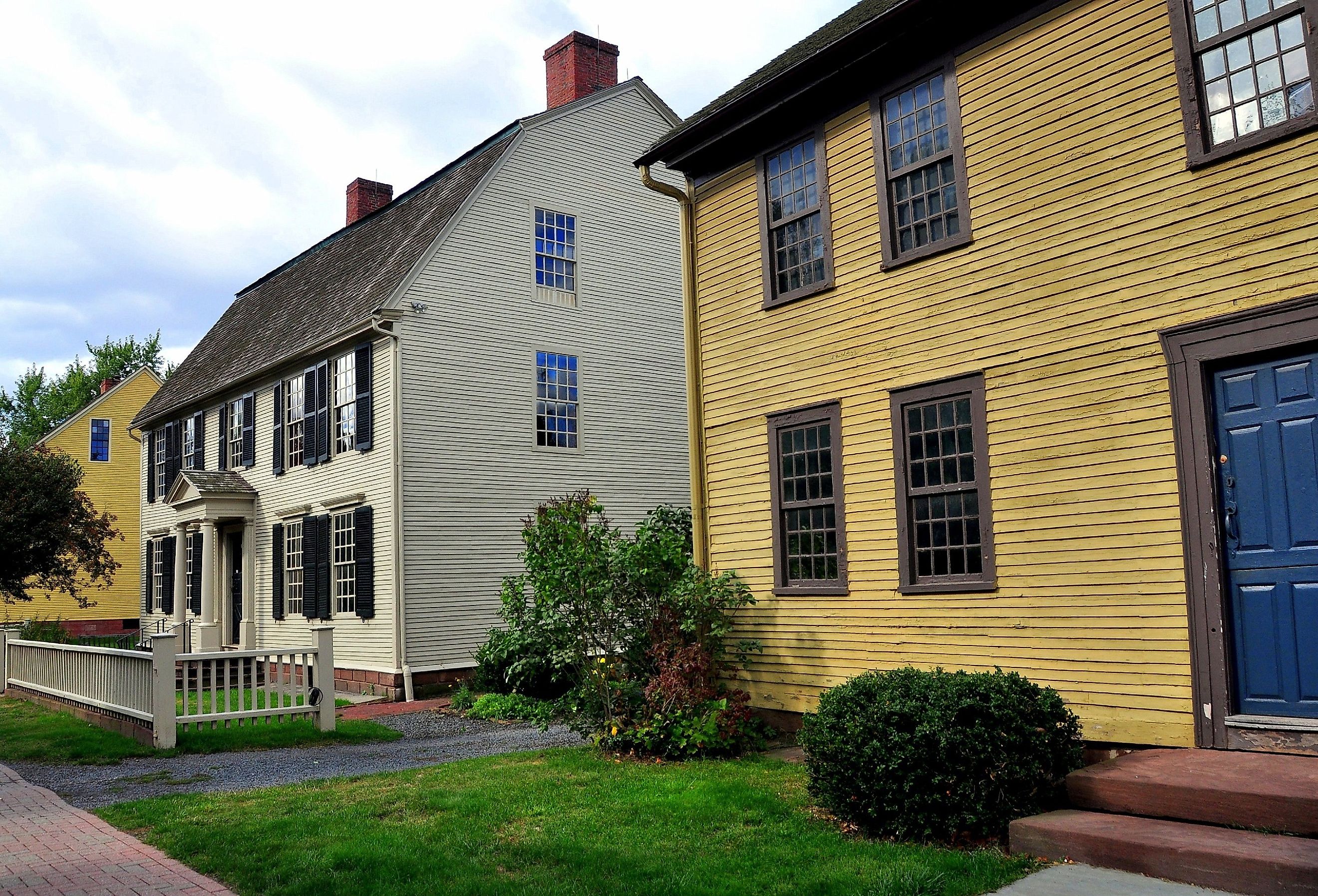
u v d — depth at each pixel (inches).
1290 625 253.1
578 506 409.4
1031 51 325.1
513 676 588.1
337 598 710.5
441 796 306.2
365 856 238.8
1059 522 305.9
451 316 687.7
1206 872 197.2
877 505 363.9
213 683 461.4
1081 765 264.7
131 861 249.1
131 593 1381.6
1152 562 281.7
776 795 292.8
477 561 679.7
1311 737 243.4
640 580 389.7
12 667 649.0
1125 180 297.0
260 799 316.8
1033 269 319.6
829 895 203.2
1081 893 197.2
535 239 743.7
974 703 245.6
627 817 272.7
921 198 361.1
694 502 439.5
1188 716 269.9
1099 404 298.5
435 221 721.6
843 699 264.1
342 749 444.1
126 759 418.3
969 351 336.8
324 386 738.8
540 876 224.1
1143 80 294.7
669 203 837.2
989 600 324.2
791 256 412.5
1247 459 265.6
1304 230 256.1
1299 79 261.3
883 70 372.8
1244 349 264.8
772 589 404.8
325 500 724.7
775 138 419.8
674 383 815.7
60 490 822.5
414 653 642.8
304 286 915.4
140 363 2260.1
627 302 794.2
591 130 789.9
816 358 393.1
